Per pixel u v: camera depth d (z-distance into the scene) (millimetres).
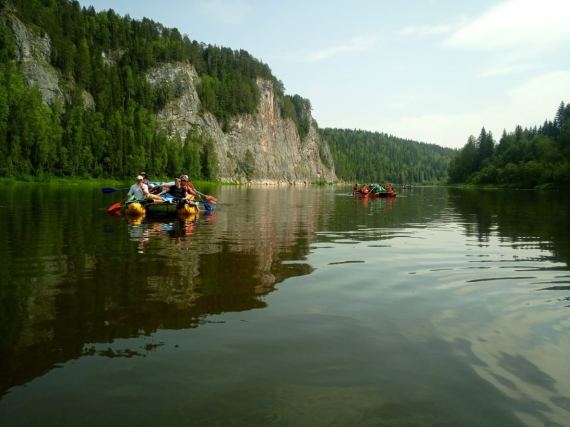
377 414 2633
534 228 12680
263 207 21062
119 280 5715
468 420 2576
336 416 2605
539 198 37125
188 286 5461
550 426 2516
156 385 2949
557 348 3596
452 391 2904
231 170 132875
